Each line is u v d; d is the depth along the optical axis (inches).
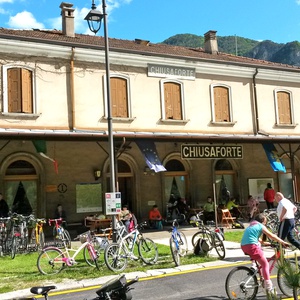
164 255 427.8
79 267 377.7
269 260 278.1
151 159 580.1
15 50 596.4
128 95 679.1
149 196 708.7
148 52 692.1
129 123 676.1
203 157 630.5
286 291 265.0
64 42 624.7
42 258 358.9
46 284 320.5
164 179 730.2
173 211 719.7
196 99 740.0
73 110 629.0
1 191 599.2
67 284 319.3
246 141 653.3
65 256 365.4
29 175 625.3
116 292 206.1
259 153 818.8
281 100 828.0
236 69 777.6
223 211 672.4
